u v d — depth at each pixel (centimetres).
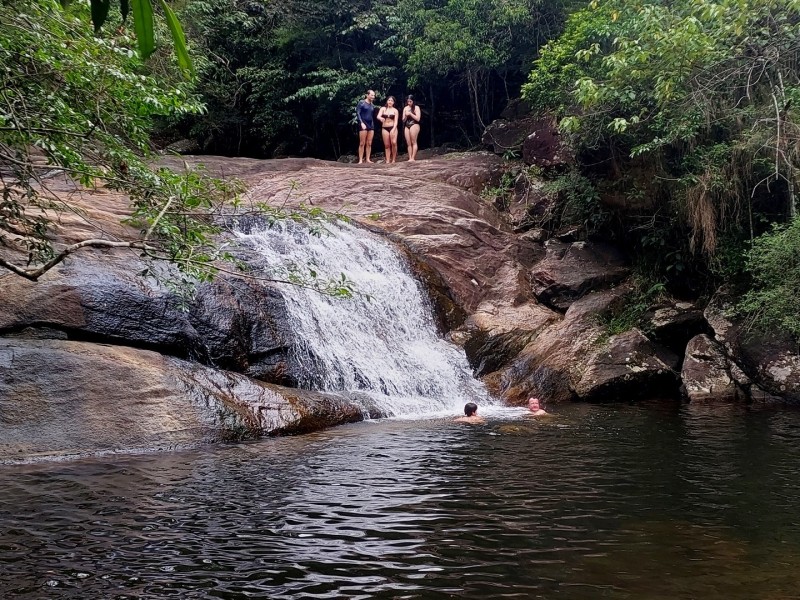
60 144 606
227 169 1784
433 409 1137
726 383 1256
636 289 1516
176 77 1141
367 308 1309
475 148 2327
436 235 1603
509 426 947
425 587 385
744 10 1087
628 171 1553
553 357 1338
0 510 525
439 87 2614
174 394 828
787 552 440
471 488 602
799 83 1234
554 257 1633
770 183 1358
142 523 495
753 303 1210
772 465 697
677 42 1158
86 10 716
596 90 1349
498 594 375
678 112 1331
